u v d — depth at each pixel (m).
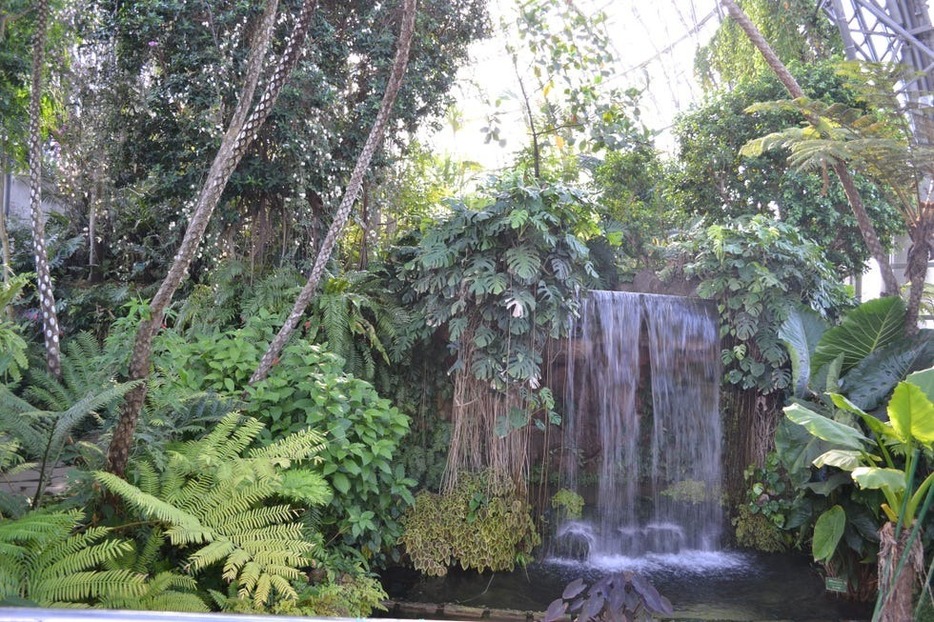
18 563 3.79
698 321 8.30
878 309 6.73
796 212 10.50
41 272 5.64
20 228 10.98
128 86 8.56
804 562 7.48
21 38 8.76
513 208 6.91
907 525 5.11
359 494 6.11
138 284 10.05
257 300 7.12
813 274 8.05
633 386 8.27
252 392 5.63
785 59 15.70
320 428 5.66
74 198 10.94
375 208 9.26
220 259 8.39
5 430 4.48
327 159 8.12
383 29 8.41
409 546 6.72
